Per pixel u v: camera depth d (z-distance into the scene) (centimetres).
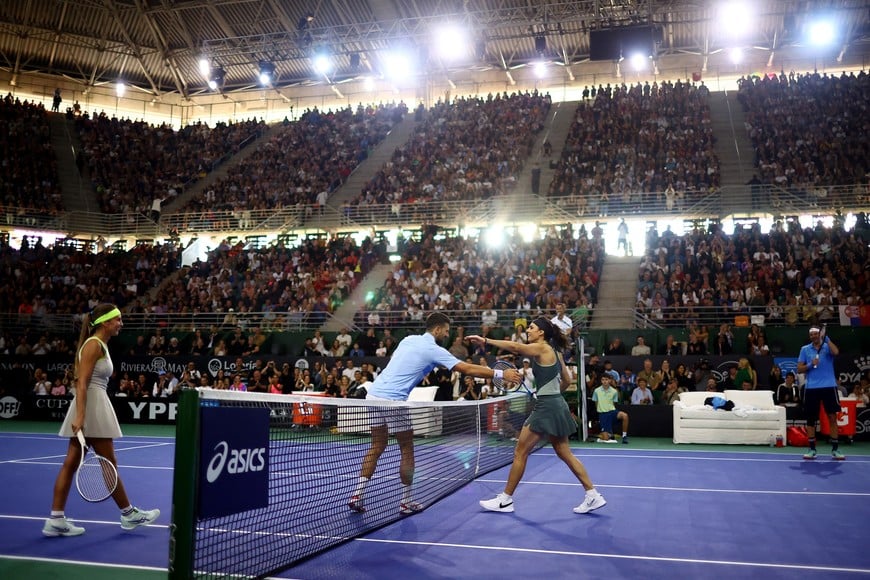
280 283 2594
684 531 659
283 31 3556
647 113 3331
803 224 2603
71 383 2164
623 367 1862
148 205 3362
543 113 3594
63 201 3316
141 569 525
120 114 4147
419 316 2262
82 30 3759
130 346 2447
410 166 3319
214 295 2591
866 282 2025
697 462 1209
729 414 1536
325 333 2278
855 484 952
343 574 512
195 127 3984
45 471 1059
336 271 2623
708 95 3531
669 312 2116
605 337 2036
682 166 2867
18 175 3288
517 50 3725
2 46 3778
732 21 3219
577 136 3291
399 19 3328
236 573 485
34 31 3678
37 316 2556
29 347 2400
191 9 3566
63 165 3541
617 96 3494
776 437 1509
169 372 2133
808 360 1237
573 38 3603
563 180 2928
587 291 2244
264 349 2278
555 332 750
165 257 2939
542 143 3375
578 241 2506
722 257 2267
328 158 3541
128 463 1169
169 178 3603
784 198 2614
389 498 771
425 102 3916
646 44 2919
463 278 2394
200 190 3494
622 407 1705
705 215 2652
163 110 4259
